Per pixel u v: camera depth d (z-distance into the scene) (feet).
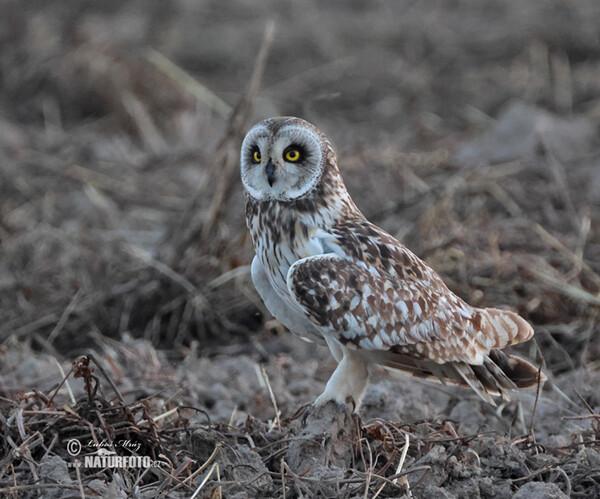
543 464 26.22
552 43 85.97
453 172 53.72
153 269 43.86
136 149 68.64
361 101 78.28
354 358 27.12
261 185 27.81
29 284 45.70
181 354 41.63
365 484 24.14
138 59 76.74
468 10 98.43
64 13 90.58
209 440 25.95
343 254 27.02
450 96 76.79
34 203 56.39
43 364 35.70
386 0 103.60
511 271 42.63
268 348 40.47
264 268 28.58
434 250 42.78
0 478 24.44
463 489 24.64
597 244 47.32
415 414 31.94
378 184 51.83
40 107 74.23
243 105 45.68
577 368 38.93
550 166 52.75
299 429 28.25
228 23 96.02
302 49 88.89
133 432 26.78
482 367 27.78
